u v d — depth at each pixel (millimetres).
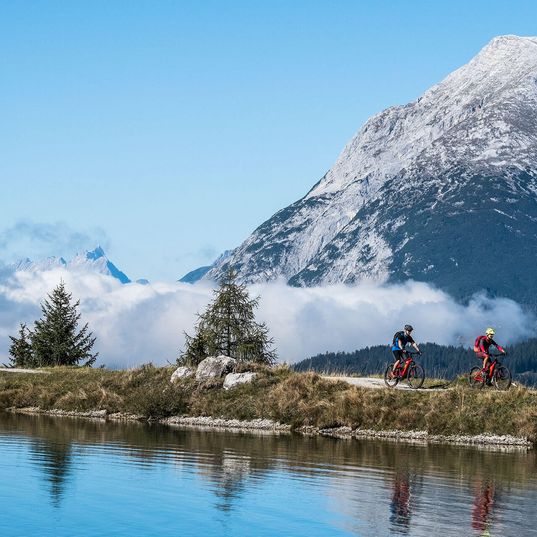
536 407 34094
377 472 24781
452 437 33500
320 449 29391
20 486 21688
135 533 17828
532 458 28719
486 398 34938
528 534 18047
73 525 18281
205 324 54656
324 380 38688
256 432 34969
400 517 19297
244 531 18047
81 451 27469
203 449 28688
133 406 40094
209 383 40281
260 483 22734
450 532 18078
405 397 36062
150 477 23266
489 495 21812
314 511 19734
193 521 18750
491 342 36875
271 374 40875
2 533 17641
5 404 43281
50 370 50781
